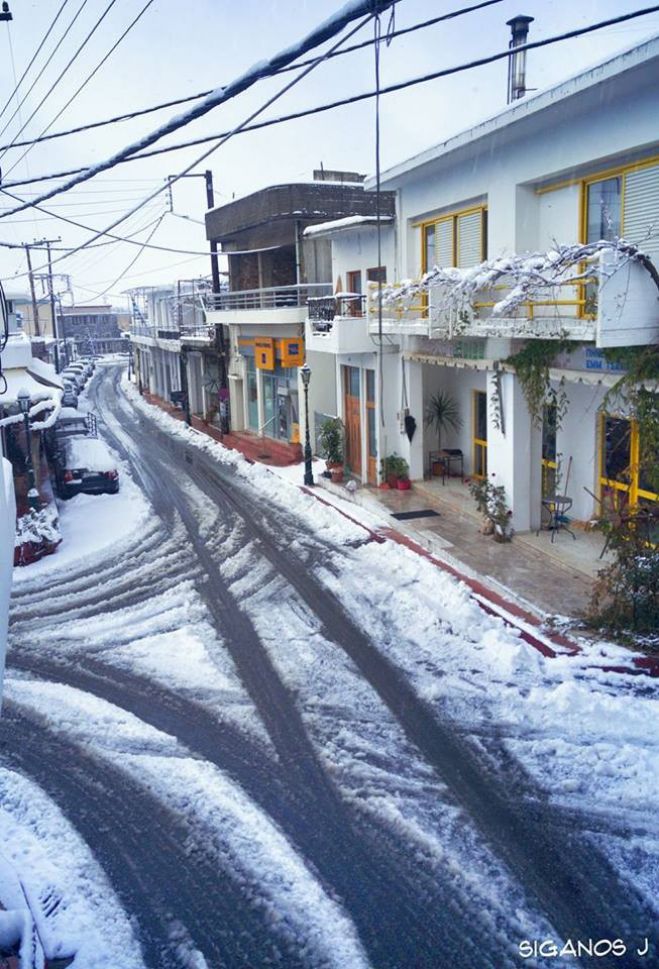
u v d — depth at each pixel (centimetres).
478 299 1354
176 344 3591
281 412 2689
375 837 693
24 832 729
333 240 2089
